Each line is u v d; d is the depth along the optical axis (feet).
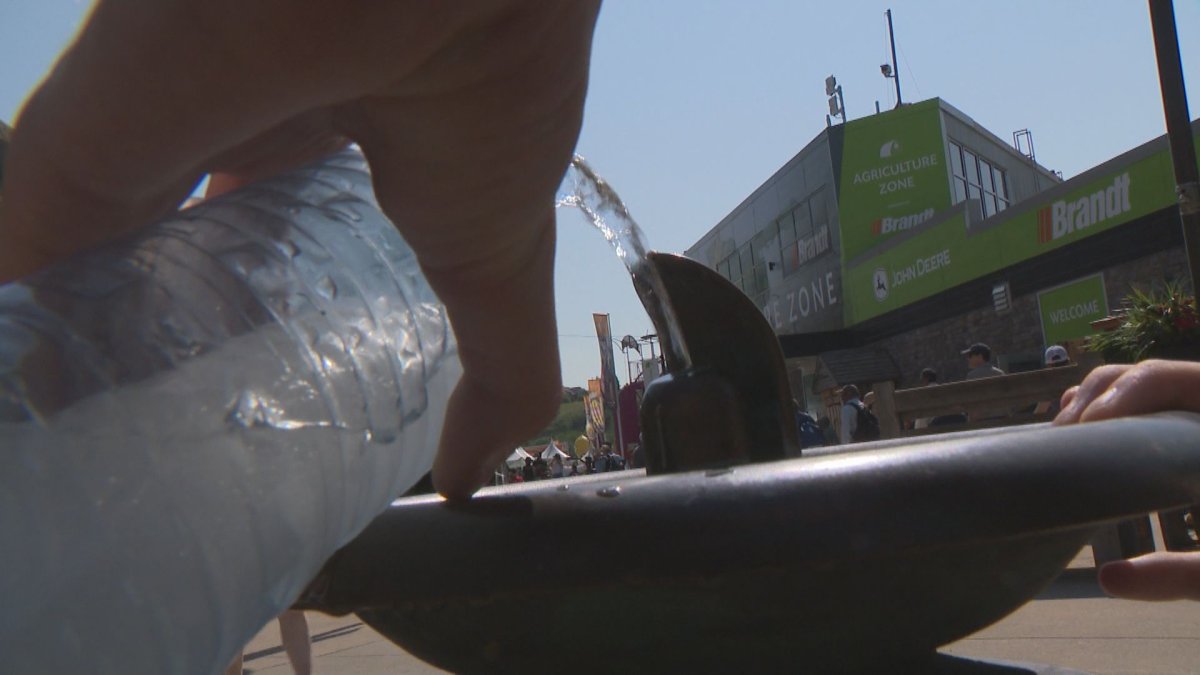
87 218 1.68
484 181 1.63
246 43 1.29
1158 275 50.26
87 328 1.70
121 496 1.64
